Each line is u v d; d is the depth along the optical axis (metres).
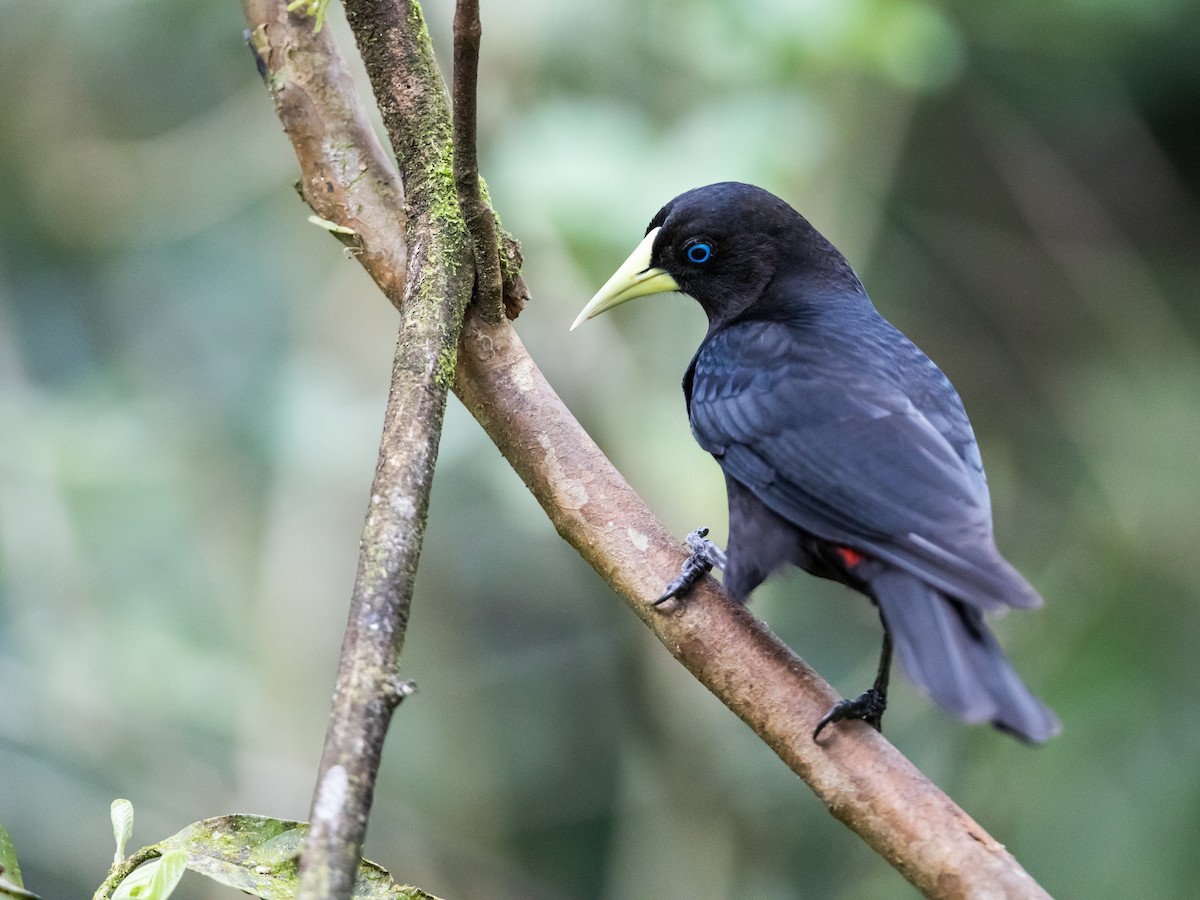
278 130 13.36
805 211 12.15
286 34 5.84
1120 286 14.85
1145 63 14.99
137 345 13.71
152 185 13.46
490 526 14.48
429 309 5.18
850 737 4.83
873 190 12.86
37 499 12.80
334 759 3.83
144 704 12.65
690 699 13.39
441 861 14.21
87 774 12.71
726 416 6.37
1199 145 15.50
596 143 10.49
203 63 13.66
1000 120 14.80
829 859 13.54
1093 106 14.95
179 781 12.66
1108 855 11.54
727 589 6.19
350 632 4.15
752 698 5.00
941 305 15.14
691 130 10.75
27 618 12.74
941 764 12.74
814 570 6.02
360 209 5.77
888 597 5.38
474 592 14.80
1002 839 11.89
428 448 4.78
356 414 12.40
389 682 4.02
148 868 4.16
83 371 13.82
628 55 11.81
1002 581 5.12
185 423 13.46
